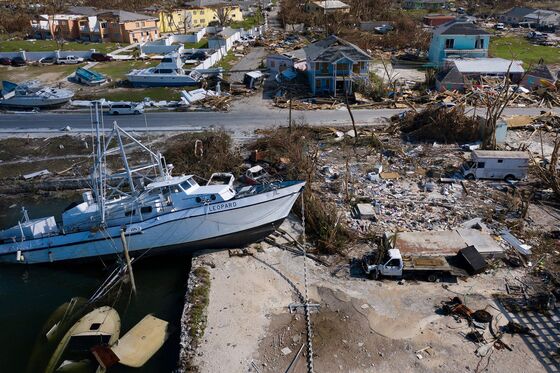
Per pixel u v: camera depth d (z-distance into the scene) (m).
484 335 20.55
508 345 20.05
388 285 23.91
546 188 33.12
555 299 22.48
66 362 20.19
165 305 23.80
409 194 32.59
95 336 21.25
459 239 26.42
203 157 37.50
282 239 28.06
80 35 89.12
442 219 29.23
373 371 19.11
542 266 24.88
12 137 44.28
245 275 24.88
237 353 20.00
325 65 54.00
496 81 57.47
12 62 71.12
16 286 25.83
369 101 52.88
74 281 26.23
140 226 25.84
